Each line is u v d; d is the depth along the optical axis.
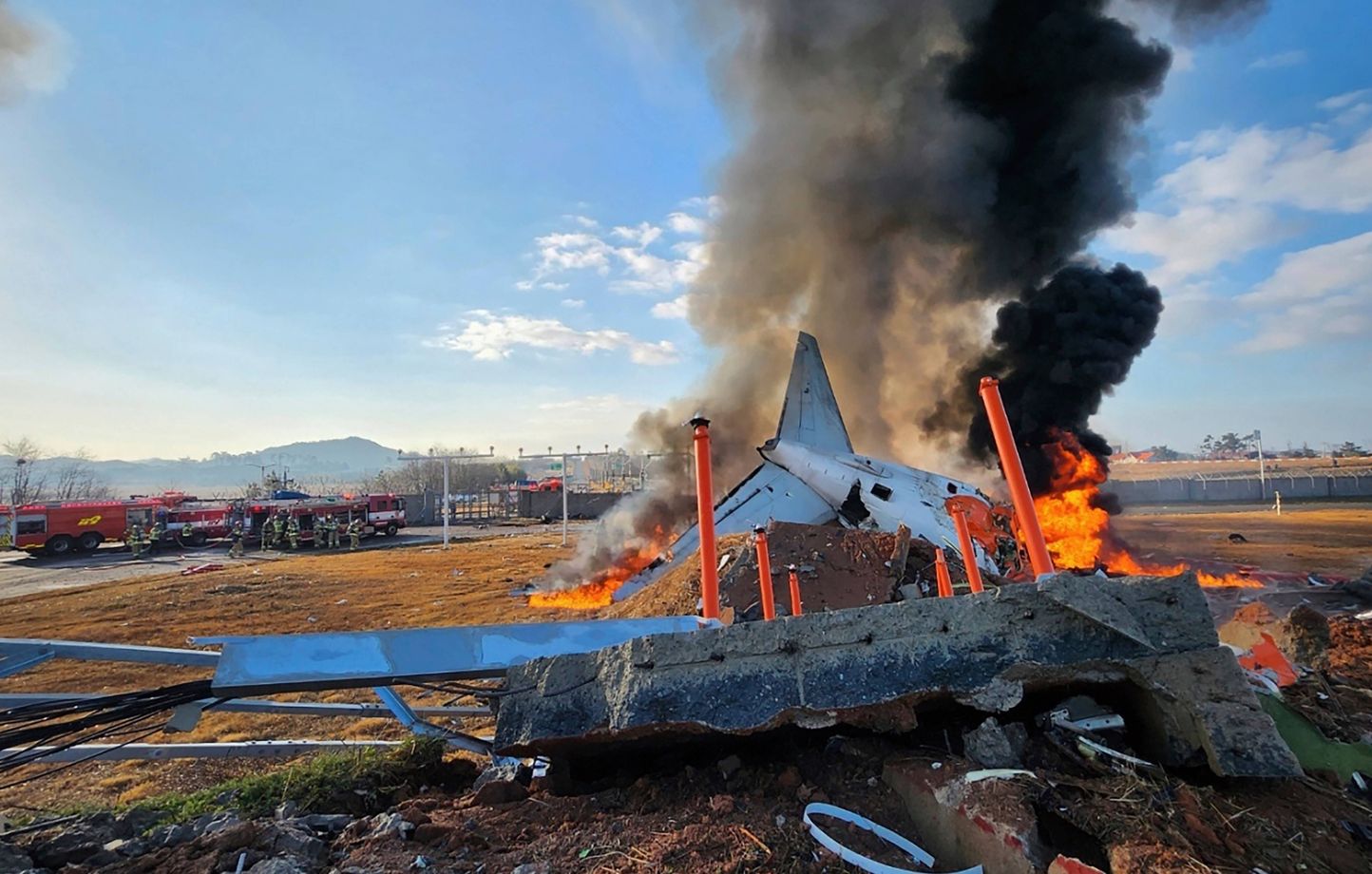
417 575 20.45
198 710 3.34
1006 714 3.12
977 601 2.99
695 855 2.44
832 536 8.46
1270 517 29.84
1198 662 2.82
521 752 3.21
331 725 6.94
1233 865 2.23
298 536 32.88
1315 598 11.50
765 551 4.57
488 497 60.97
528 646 3.51
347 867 2.52
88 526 32.47
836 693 2.85
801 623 3.00
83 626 13.69
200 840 2.85
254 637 3.30
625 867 2.40
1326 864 2.28
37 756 2.96
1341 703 3.91
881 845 2.55
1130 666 2.84
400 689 7.32
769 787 2.97
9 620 14.54
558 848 2.60
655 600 9.33
